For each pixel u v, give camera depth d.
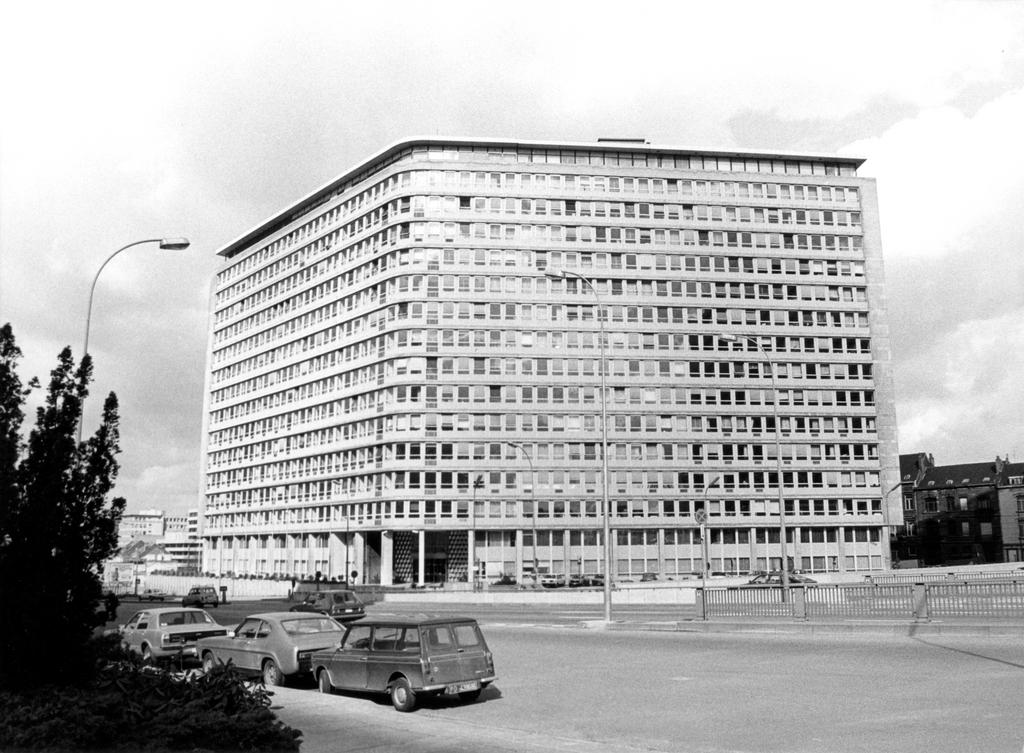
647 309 87.00
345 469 90.75
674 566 84.19
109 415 11.59
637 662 18.73
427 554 85.12
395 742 10.05
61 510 10.77
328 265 97.31
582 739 10.85
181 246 23.09
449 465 83.50
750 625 24.92
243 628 17.31
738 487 85.62
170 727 9.07
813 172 93.38
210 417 120.25
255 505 106.44
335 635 16.61
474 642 13.99
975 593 22.06
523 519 83.38
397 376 84.94
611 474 84.38
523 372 85.12
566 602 51.38
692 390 86.31
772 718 11.73
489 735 10.56
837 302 89.94
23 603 10.28
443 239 86.31
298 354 101.06
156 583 100.81
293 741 9.42
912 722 11.05
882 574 61.62
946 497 122.06
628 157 90.75
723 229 89.38
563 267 86.88
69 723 8.90
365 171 95.12
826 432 87.81
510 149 89.44
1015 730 10.34
